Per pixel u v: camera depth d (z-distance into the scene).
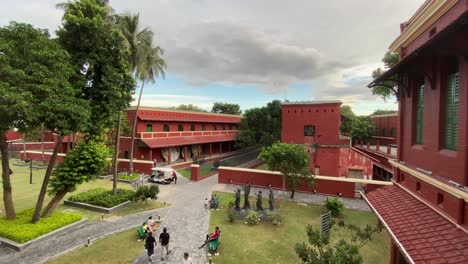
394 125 39.91
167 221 15.92
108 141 31.28
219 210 18.06
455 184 5.75
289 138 29.78
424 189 7.52
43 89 10.95
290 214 17.64
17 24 11.38
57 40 13.33
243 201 20.20
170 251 12.17
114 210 17.30
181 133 39.25
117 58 15.23
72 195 19.36
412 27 8.84
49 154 34.97
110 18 20.58
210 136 45.53
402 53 10.15
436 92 6.95
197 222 15.85
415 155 8.33
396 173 9.84
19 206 17.64
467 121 5.41
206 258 11.62
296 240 13.55
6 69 10.11
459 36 5.04
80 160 14.96
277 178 24.33
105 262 11.02
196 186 25.05
